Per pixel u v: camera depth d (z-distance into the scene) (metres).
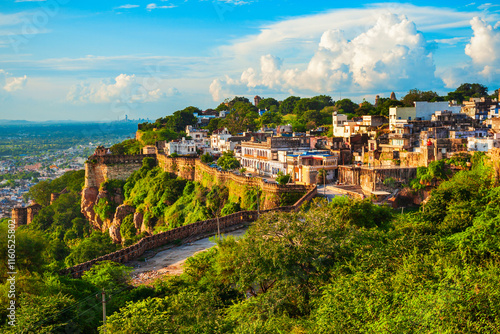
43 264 43.44
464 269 30.72
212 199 107.38
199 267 46.62
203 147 160.00
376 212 56.34
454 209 50.25
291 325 31.11
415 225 47.28
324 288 34.12
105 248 100.38
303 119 199.62
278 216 41.19
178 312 35.41
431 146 82.88
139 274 50.47
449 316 24.70
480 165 71.31
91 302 38.44
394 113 126.12
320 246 37.62
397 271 32.22
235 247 44.03
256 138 154.25
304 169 94.31
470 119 115.62
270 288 38.31
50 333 31.16
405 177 81.44
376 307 27.73
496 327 23.77
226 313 37.22
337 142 109.06
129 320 31.05
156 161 153.50
